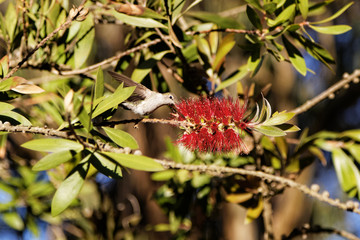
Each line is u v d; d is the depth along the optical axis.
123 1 1.59
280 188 1.68
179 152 1.75
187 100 1.54
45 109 1.69
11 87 1.46
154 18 1.56
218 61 1.65
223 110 1.51
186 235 1.82
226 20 1.64
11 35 1.60
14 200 1.78
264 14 1.57
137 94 1.61
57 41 1.62
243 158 1.70
